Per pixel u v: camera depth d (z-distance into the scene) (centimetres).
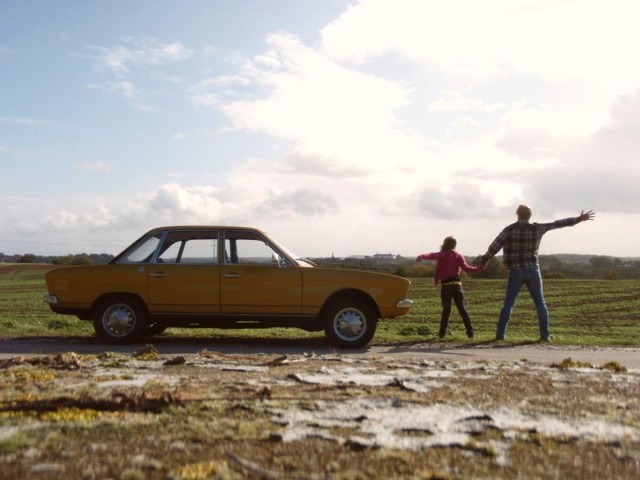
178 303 1025
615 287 3850
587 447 367
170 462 322
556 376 614
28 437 355
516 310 2475
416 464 329
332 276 1018
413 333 1302
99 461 321
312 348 996
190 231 1048
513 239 1127
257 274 1023
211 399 458
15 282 5200
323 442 361
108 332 1024
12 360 657
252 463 324
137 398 440
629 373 659
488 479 312
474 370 650
